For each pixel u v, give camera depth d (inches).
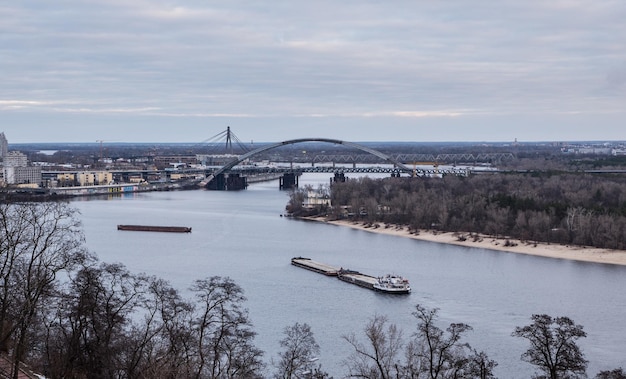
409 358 4547.2
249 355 4857.3
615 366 5851.4
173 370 3934.5
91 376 4065.0
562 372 4414.4
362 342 6254.9
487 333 6678.2
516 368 5723.4
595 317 7362.2
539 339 4387.3
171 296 5433.1
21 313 3949.3
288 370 4982.8
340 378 5246.1
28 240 4704.7
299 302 7839.6
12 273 4520.2
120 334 4505.4
